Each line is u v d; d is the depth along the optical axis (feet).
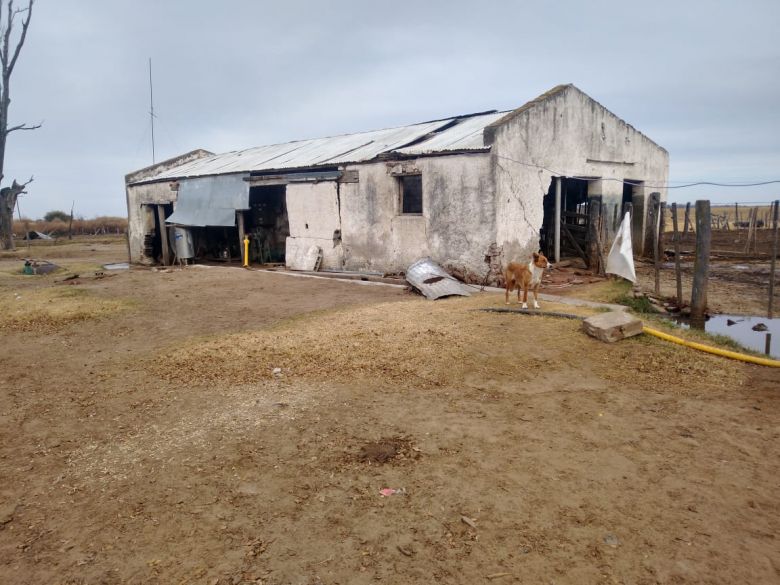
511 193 43.98
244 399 20.51
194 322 34.47
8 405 20.97
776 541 11.66
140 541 12.16
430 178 46.29
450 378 22.31
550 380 21.90
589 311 30.83
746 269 54.60
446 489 14.01
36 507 13.69
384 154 48.83
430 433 17.33
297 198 58.54
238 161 74.23
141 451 16.61
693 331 27.84
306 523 12.69
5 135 124.26
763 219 126.31
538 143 46.39
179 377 23.20
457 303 35.53
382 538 12.09
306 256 58.03
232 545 11.93
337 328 29.55
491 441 16.69
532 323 29.19
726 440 16.38
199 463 15.70
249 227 76.48
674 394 20.27
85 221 201.67
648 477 14.37
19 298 43.98
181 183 72.23
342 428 17.83
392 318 31.37
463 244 44.70
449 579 10.73
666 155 67.36
